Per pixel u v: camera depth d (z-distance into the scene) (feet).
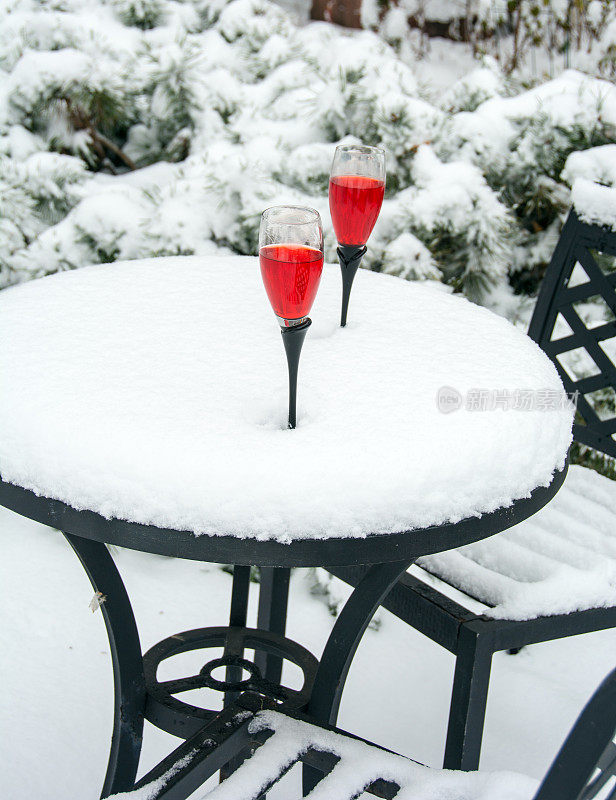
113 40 9.75
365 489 3.87
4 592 7.59
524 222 10.18
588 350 6.45
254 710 4.58
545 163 9.46
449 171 9.09
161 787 4.19
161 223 8.50
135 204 8.73
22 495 3.99
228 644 5.46
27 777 5.92
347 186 4.77
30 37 9.57
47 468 3.95
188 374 4.49
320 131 9.66
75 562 8.11
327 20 15.88
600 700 3.21
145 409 4.17
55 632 7.18
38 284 5.42
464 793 4.15
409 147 9.34
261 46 10.76
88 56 9.31
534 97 9.74
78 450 3.96
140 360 4.58
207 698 6.67
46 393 4.25
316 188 9.09
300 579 8.09
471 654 4.97
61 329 4.84
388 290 5.64
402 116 9.30
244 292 5.45
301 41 10.80
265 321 5.09
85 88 9.25
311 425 4.15
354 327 5.09
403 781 4.25
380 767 4.28
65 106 9.61
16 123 9.48
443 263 9.48
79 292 5.31
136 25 10.30
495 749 6.35
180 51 9.56
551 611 5.09
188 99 9.72
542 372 4.74
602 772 3.64
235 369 4.57
